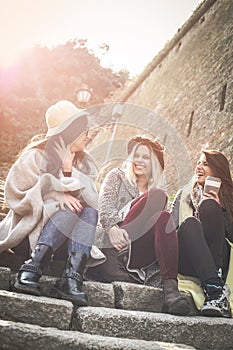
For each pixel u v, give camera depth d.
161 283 2.75
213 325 2.46
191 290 2.72
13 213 2.82
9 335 2.06
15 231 2.71
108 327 2.34
